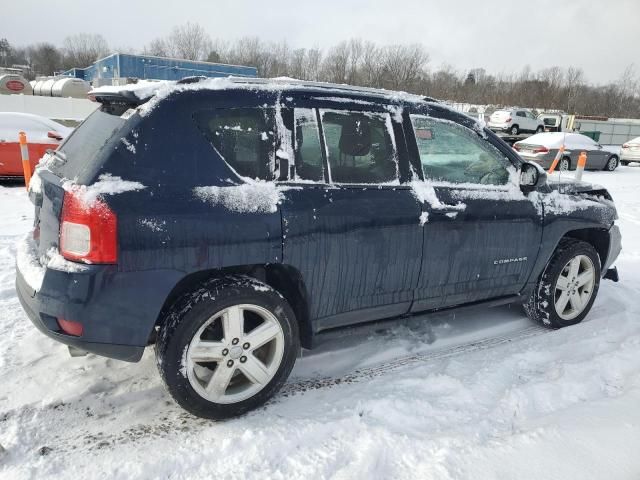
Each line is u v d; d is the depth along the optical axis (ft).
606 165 61.26
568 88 189.37
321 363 11.64
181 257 8.43
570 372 11.09
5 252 18.34
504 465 8.08
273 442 8.63
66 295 7.99
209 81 9.19
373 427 9.03
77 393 10.03
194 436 8.87
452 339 13.15
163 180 8.40
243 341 9.25
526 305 14.07
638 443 8.69
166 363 8.64
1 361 11.02
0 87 82.64
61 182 8.53
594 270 14.37
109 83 88.33
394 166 10.79
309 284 9.78
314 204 9.54
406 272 10.87
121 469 8.01
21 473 7.84
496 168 12.51
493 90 192.34
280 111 9.57
